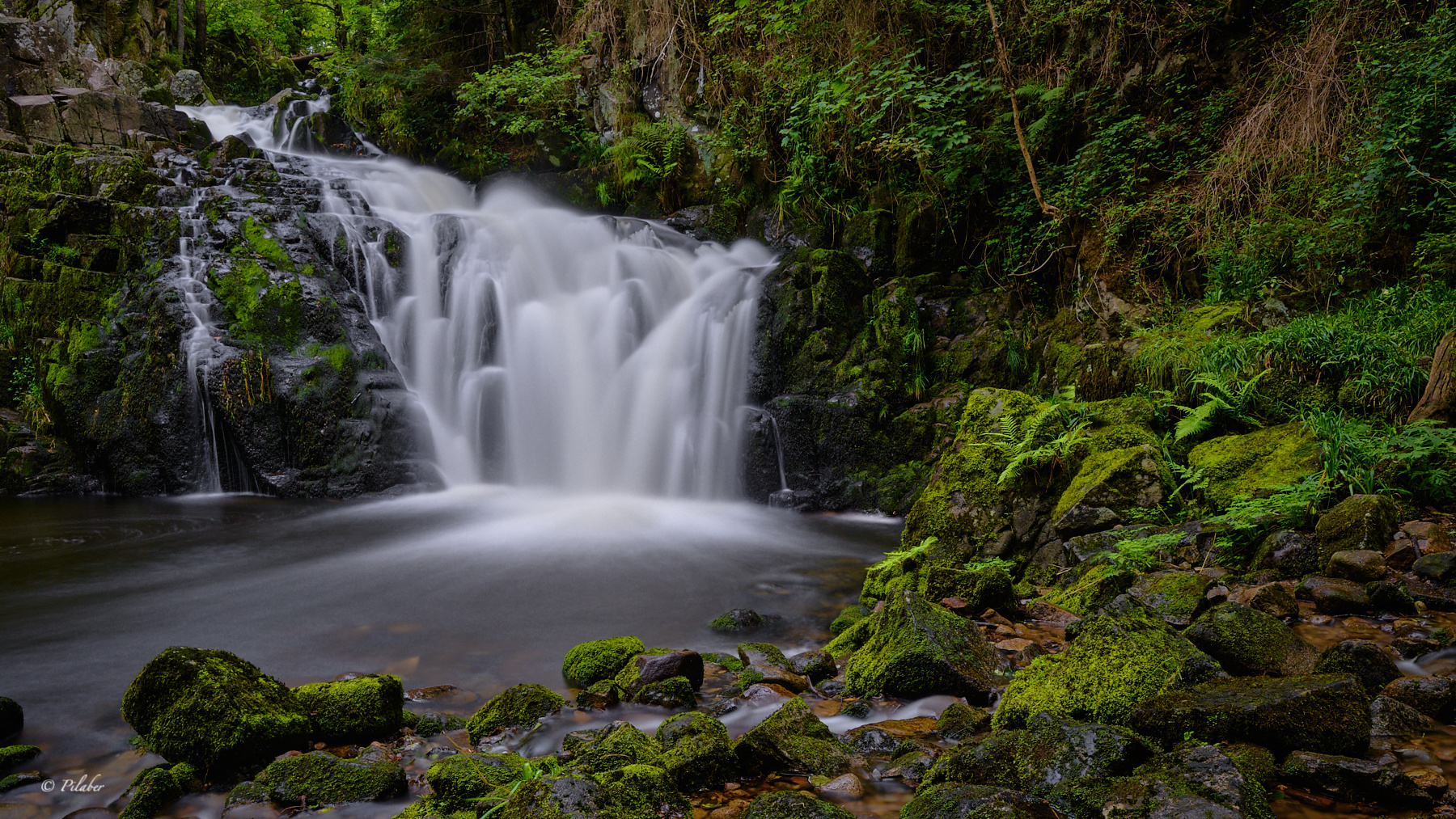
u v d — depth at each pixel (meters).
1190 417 6.83
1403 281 7.98
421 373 13.32
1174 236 9.91
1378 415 6.43
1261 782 2.69
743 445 11.43
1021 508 6.26
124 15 24.02
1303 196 9.23
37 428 11.78
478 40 21.27
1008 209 11.84
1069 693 3.30
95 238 12.38
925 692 3.95
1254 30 10.56
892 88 12.73
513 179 18.78
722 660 4.94
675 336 12.70
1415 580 4.59
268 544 8.59
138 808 3.18
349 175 17.45
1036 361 10.70
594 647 4.83
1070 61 11.73
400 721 3.98
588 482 12.33
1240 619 3.65
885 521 10.35
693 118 17.02
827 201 14.00
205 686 3.53
